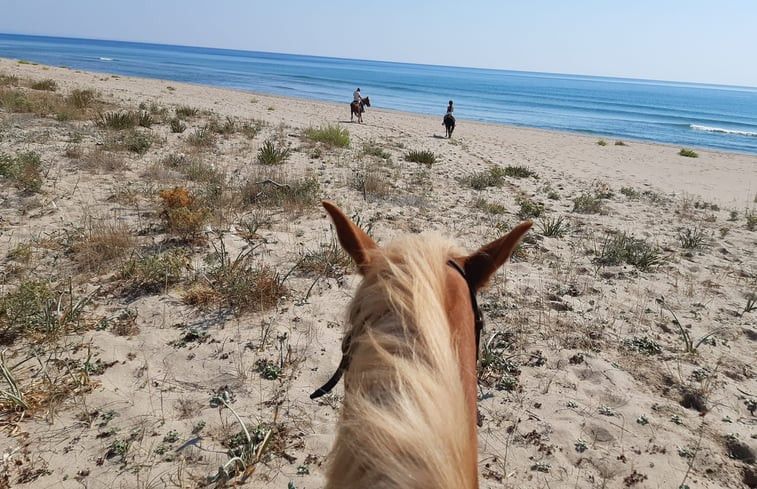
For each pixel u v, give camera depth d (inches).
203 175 373.1
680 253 319.9
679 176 705.0
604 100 3951.8
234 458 120.3
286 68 6063.0
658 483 130.6
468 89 4114.2
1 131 441.7
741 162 940.0
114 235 243.8
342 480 48.2
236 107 984.3
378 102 2253.9
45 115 557.0
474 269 74.1
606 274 271.3
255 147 521.3
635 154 944.9
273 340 180.7
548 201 446.0
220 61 6924.2
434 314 52.9
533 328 203.9
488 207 380.8
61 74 1307.8
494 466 132.0
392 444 41.3
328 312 203.8
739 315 231.1
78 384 148.0
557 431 146.0
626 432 148.2
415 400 44.1
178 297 202.7
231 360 167.3
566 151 903.1
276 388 155.9
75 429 133.6
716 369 183.6
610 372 177.0
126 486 117.5
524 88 5118.1
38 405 140.4
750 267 301.7
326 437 136.5
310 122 868.0
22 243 235.0
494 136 1067.3
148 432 134.2
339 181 414.0
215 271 217.3
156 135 502.9
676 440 146.0
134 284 209.5
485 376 169.8
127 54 6688.0
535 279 255.1
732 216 434.0
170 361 164.9
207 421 139.8
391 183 428.8
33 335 169.5
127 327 179.8
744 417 159.6
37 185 305.1
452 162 605.6
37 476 118.6
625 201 476.1
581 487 127.8
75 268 218.5
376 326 58.2
